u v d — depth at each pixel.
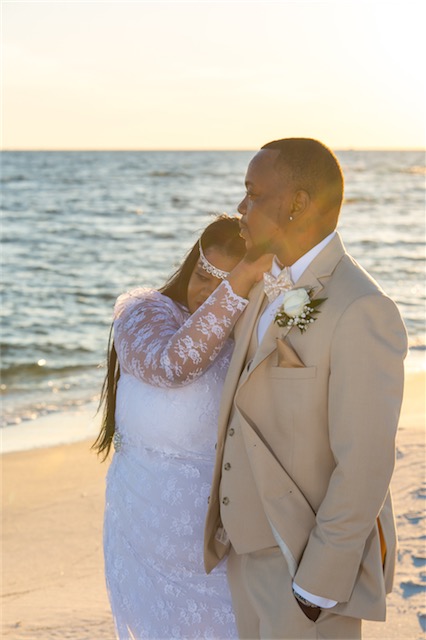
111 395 3.20
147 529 2.96
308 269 2.58
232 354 2.90
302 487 2.56
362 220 44.59
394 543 2.74
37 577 4.85
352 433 2.39
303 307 2.48
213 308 2.75
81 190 66.19
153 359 2.83
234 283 2.74
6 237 35.81
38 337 16.78
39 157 155.12
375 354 2.40
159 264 27.64
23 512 6.03
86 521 5.83
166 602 2.93
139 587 2.99
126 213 48.12
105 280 24.36
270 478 2.55
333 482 2.43
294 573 2.53
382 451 2.39
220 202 56.00
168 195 61.97
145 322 2.97
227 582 2.90
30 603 4.48
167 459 2.95
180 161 137.50
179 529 2.91
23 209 50.09
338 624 2.55
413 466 6.11
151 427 2.94
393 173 109.69
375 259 28.44
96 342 16.20
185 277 3.19
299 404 2.50
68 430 9.05
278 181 2.54
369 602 2.51
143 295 3.11
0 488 6.63
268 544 2.65
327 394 2.48
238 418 2.65
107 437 3.24
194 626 2.90
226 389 2.71
